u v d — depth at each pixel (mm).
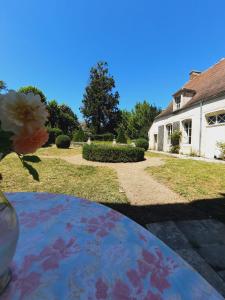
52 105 30938
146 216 3980
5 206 814
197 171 8344
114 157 10711
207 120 14133
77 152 15406
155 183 6449
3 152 714
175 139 17391
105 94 43031
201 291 901
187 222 3738
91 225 1449
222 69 16141
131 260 1083
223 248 2934
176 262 1094
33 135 724
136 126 39031
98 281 920
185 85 21922
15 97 704
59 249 1156
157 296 849
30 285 881
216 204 4664
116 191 5402
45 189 5398
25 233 1311
